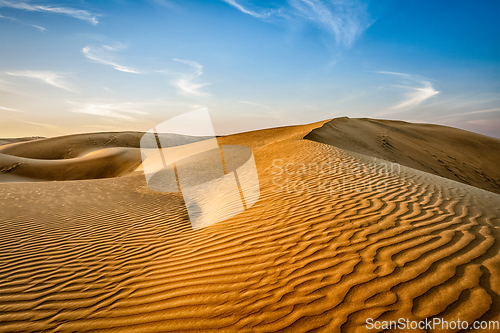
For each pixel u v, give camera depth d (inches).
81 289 132.4
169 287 123.1
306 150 447.5
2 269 157.9
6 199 316.2
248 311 97.0
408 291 93.9
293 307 95.2
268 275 118.0
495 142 1405.0
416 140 1225.4
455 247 119.5
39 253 179.0
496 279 94.4
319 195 221.0
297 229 160.9
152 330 95.5
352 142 840.9
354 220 162.6
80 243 195.3
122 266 153.7
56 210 282.8
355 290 98.5
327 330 83.0
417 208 176.6
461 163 1020.5
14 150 1792.6
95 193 379.6
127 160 1225.4
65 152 1971.0
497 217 156.6
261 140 1272.1
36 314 115.0
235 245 154.3
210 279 123.4
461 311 82.4
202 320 96.4
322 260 122.3
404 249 122.0
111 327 100.9
